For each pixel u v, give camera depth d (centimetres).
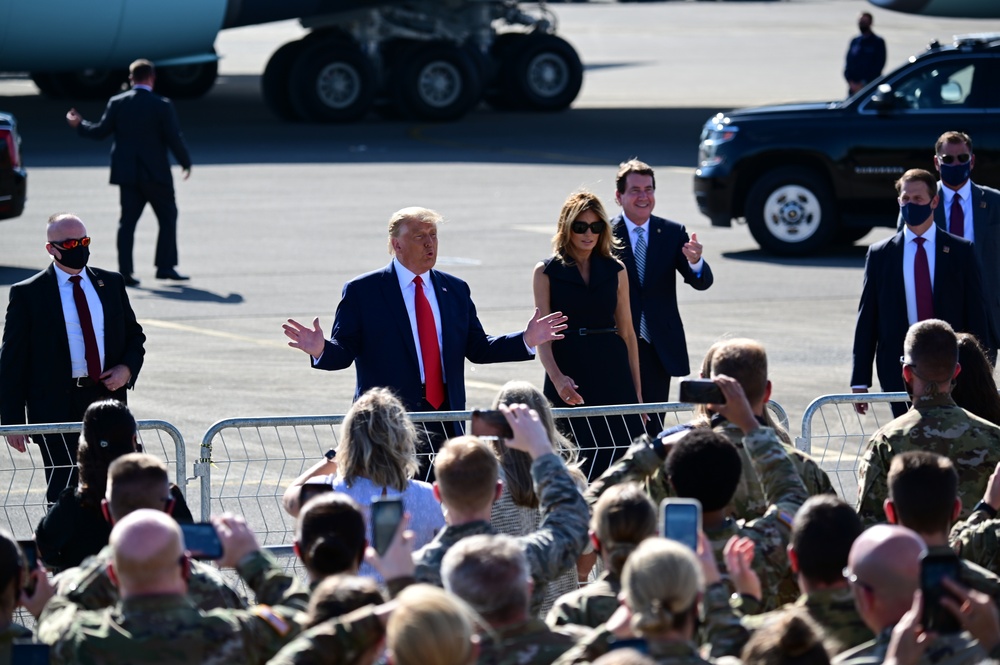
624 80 15238
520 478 1928
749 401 1788
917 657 1208
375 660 1202
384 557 1328
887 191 5719
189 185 7862
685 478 1540
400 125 11062
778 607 1602
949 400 1936
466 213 6962
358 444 1875
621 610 1266
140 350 2620
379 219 6744
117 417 1922
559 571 1527
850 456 3136
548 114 11919
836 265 5662
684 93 13675
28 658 1244
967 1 8762
